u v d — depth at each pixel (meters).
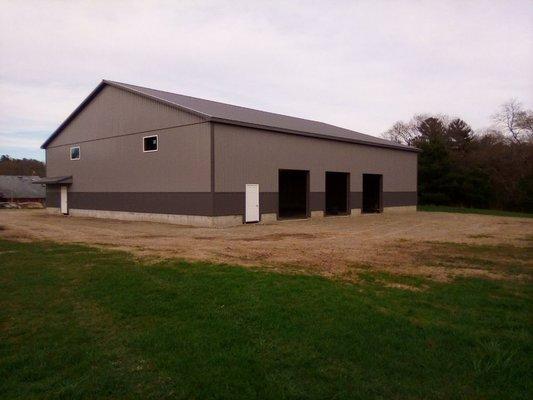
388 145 27.52
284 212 26.83
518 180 37.41
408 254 10.28
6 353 4.36
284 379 3.74
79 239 12.94
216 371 3.88
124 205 21.97
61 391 3.57
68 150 26.34
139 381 3.74
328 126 29.95
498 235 15.10
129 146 21.48
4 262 8.75
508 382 3.72
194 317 5.30
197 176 17.92
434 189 39.00
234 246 11.40
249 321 5.14
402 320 5.16
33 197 48.25
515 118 44.56
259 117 22.53
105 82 22.58
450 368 3.97
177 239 13.11
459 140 45.94
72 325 5.12
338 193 29.23
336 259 9.39
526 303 5.95
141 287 6.63
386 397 3.47
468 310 5.63
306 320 5.15
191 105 20.33
